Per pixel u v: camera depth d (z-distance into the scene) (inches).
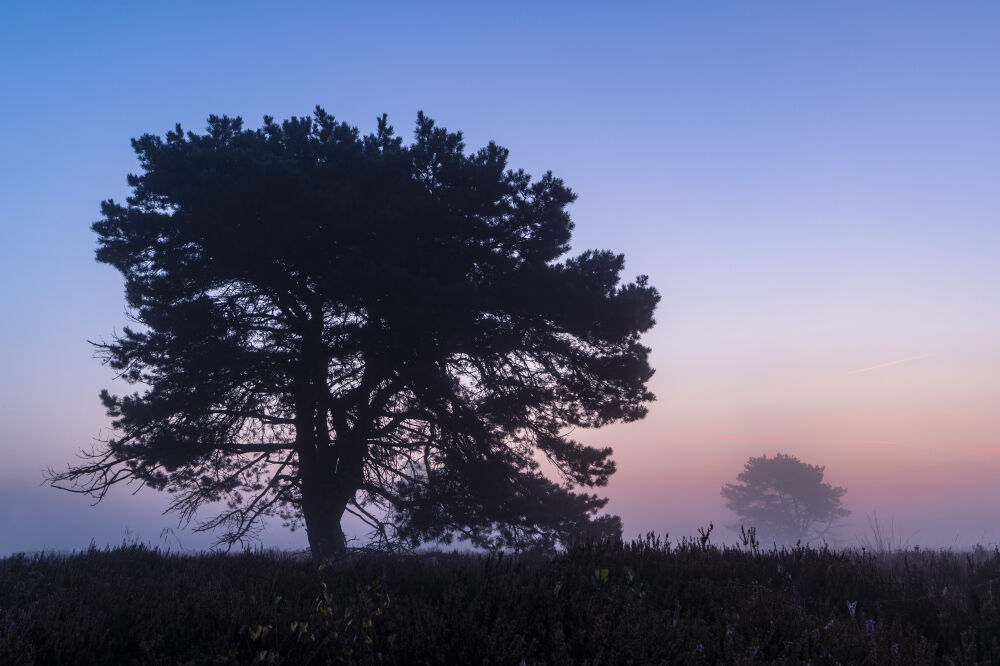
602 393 813.9
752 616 200.5
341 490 783.1
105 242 745.6
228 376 740.7
